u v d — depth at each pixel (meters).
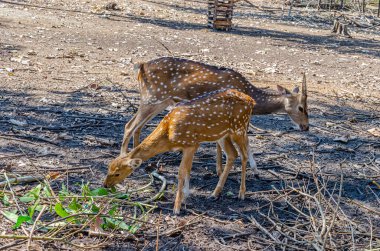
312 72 14.20
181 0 29.64
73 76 11.41
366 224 5.88
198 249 5.17
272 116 9.91
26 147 7.32
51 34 15.85
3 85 10.23
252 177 6.93
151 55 14.31
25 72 11.33
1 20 17.09
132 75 11.97
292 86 12.20
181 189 5.78
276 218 5.74
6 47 13.37
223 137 5.96
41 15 19.09
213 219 5.75
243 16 26.03
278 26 23.64
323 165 7.53
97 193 5.73
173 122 5.69
